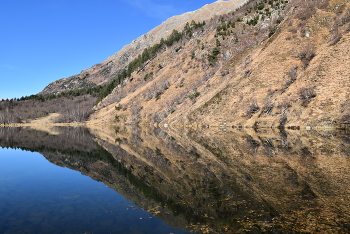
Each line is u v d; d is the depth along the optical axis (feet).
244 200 28.04
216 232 20.83
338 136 83.05
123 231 21.68
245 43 260.42
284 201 26.96
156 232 21.26
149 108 268.00
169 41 447.42
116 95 400.67
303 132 98.68
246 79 171.73
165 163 53.93
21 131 217.56
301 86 132.16
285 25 198.59
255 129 124.77
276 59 167.73
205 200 29.01
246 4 432.66
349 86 111.55
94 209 27.58
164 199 30.22
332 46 142.72
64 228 22.48
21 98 646.33
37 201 30.78
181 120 188.24
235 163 49.32
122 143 99.25
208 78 234.99
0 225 23.22
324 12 186.39
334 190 29.84
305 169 41.14
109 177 43.75
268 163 47.80
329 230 20.08
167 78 304.50
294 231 20.17
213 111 169.37
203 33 373.40
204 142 87.40
